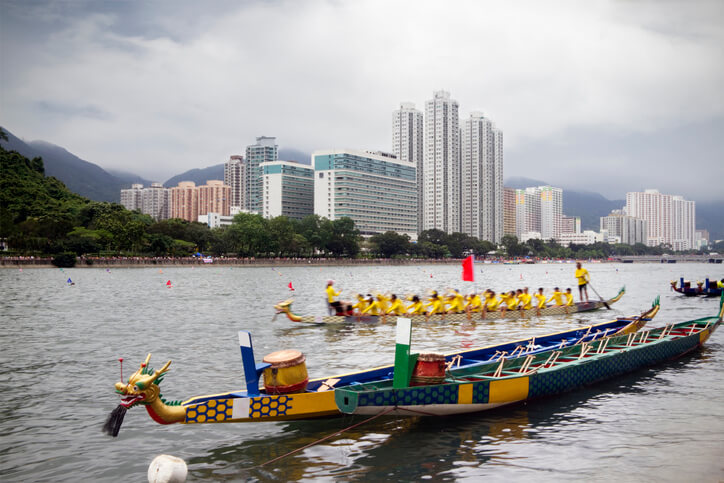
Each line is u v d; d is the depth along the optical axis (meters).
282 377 13.20
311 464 11.77
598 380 18.09
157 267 137.50
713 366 20.70
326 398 13.51
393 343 26.06
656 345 20.72
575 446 12.77
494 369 16.86
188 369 20.06
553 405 15.81
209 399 12.17
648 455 12.27
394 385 13.71
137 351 23.72
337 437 13.31
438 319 33.62
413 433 13.56
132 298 50.34
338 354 23.27
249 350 13.18
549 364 17.75
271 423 14.27
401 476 11.18
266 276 101.75
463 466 11.66
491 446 12.74
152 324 32.31
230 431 13.74
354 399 12.53
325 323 32.41
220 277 95.25
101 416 14.92
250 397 12.57
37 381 18.53
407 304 37.28
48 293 55.34
